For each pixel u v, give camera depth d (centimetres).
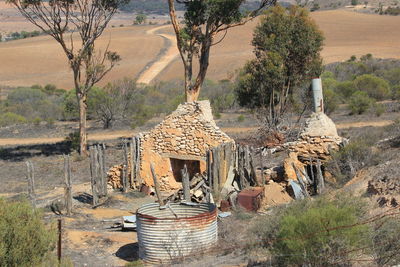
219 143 4556
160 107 10806
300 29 6769
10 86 18650
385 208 2700
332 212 2216
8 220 2261
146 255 2800
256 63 6975
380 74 12650
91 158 4219
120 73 19275
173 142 4684
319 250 2138
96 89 9850
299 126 6906
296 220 2222
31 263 2252
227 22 6331
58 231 2466
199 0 6191
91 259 3003
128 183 4688
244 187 4094
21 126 10012
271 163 4950
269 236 2611
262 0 6688
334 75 13650
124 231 3512
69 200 3934
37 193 4856
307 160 4081
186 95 6384
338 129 6950
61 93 16250
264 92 6950
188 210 3047
